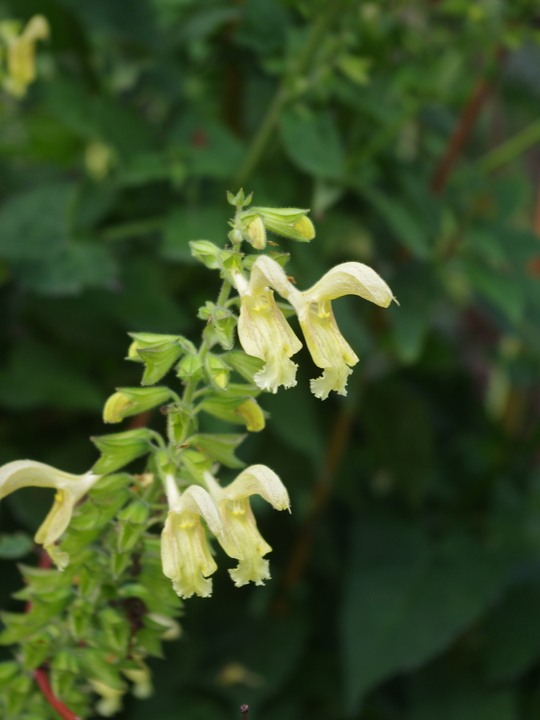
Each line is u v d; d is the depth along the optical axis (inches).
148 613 15.1
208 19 20.9
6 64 22.4
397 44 21.9
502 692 24.8
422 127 24.8
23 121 22.7
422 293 22.2
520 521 26.6
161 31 22.0
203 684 23.2
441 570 24.3
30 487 19.5
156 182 21.2
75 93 20.6
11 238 19.9
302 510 24.4
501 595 26.3
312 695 24.6
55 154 22.8
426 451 25.2
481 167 24.7
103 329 20.6
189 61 23.1
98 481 14.6
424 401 27.7
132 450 14.6
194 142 20.6
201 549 13.9
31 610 15.4
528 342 24.3
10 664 15.4
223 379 14.0
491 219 24.2
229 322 13.9
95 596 15.0
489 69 22.3
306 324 13.7
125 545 14.4
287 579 25.1
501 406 34.6
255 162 20.2
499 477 27.4
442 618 22.9
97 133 20.4
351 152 21.3
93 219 20.5
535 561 27.6
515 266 24.7
